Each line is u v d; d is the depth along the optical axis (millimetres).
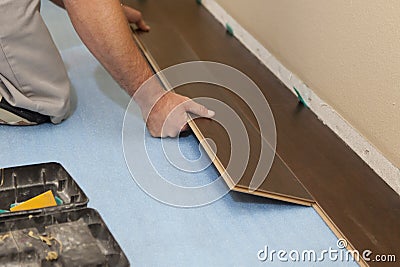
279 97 1993
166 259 1330
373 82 1653
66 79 1773
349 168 1670
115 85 1991
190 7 2564
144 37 2205
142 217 1447
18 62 1651
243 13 2326
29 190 1427
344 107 1792
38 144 1685
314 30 1886
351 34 1716
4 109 1688
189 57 2092
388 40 1576
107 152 1666
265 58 2180
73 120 1800
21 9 1595
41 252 1208
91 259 1192
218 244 1385
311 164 1675
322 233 1448
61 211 1287
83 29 1603
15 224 1257
